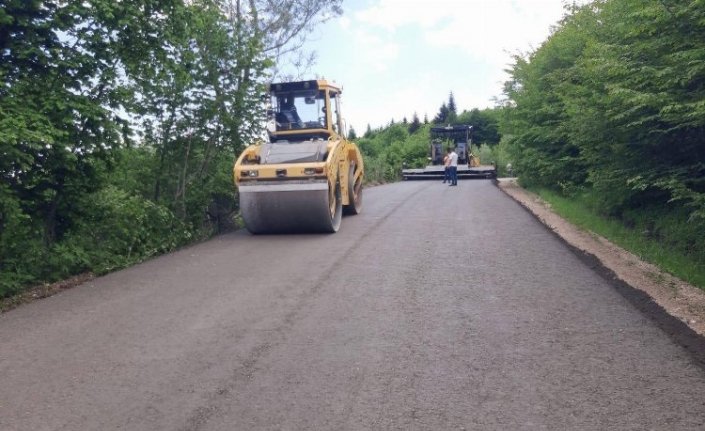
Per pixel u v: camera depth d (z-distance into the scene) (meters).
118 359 5.50
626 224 12.27
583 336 5.76
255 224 12.42
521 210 15.54
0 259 8.67
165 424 4.22
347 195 14.38
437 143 41.69
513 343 5.62
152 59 10.48
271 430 4.09
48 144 8.33
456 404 4.41
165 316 6.82
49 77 9.10
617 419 4.12
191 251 11.05
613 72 9.91
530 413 4.24
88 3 9.19
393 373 5.00
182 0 10.41
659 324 6.04
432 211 15.84
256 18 18.72
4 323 6.75
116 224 10.57
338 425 4.14
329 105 14.37
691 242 9.62
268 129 14.33
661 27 9.23
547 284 7.71
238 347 5.71
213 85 13.52
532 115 19.78
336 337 5.91
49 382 5.02
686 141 10.25
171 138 13.24
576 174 17.98
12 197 8.55
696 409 4.23
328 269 8.94
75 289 8.33
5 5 8.58
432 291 7.51
